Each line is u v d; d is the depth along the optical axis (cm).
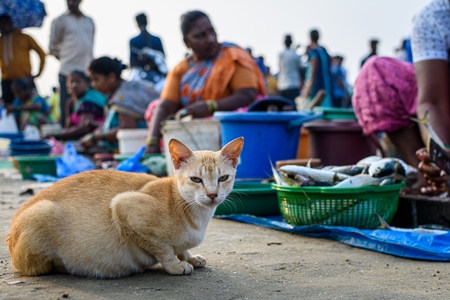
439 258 331
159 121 650
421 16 482
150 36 1038
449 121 461
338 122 618
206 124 550
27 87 1185
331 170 428
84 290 265
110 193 293
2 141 1123
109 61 799
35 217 279
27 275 288
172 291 267
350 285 278
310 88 1184
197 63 645
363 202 391
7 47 1212
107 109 873
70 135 920
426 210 432
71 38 1145
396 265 322
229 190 315
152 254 296
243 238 399
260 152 532
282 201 426
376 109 523
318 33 1210
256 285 278
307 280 288
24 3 1173
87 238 282
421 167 447
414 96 507
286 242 387
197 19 615
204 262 316
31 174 810
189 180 295
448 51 485
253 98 619
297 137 560
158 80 966
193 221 298
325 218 399
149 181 308
